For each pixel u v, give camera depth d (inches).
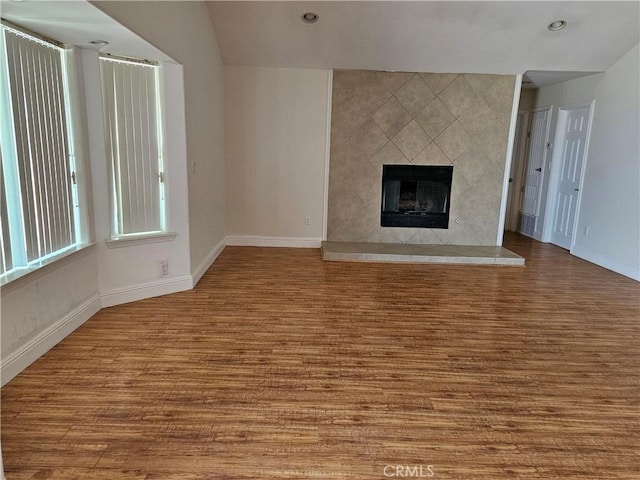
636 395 100.0
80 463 72.8
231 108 218.2
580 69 214.2
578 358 117.3
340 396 95.3
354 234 233.9
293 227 232.4
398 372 106.7
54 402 89.9
